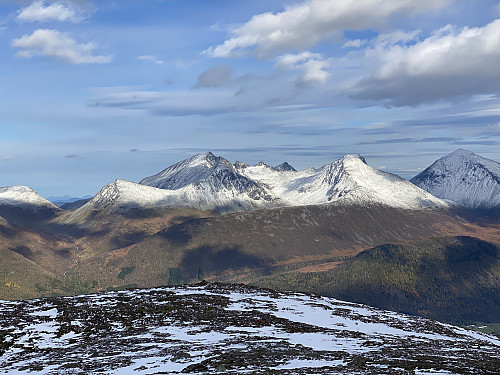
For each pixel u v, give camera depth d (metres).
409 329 84.75
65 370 48.06
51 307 90.75
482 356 55.41
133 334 71.44
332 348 56.66
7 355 63.84
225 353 50.88
